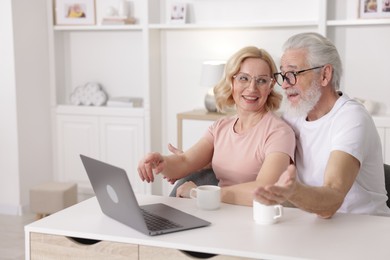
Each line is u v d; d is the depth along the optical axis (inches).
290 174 71.6
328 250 69.0
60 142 205.9
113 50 205.9
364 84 176.4
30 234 80.1
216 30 191.6
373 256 67.1
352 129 87.2
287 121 102.0
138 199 93.0
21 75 191.5
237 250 69.3
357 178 92.2
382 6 167.6
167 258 72.9
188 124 181.2
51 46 203.5
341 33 176.9
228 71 101.7
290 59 92.2
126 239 74.6
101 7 203.0
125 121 196.7
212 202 86.4
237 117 105.3
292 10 182.7
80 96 204.8
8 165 191.6
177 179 104.7
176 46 197.5
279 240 72.5
